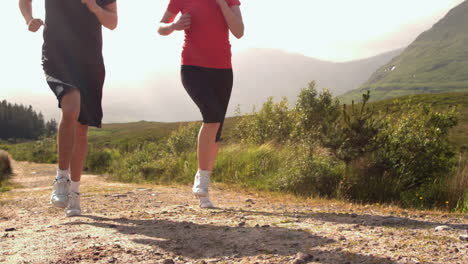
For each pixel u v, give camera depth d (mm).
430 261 1247
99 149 20328
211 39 2779
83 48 2377
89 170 18109
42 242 1681
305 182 5480
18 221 2408
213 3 2799
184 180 8305
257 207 3180
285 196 4914
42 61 2326
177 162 9820
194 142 11844
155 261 1375
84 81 2420
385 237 1643
